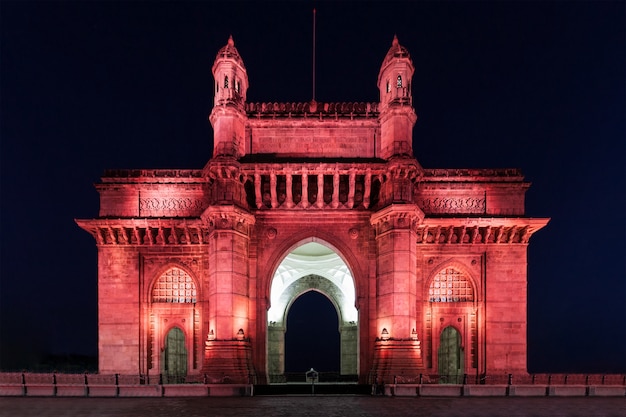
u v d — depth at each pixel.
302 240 46.50
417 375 40.69
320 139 47.91
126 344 46.62
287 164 45.34
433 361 47.09
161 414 28.36
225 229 43.28
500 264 47.91
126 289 47.41
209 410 29.92
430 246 48.16
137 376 42.03
